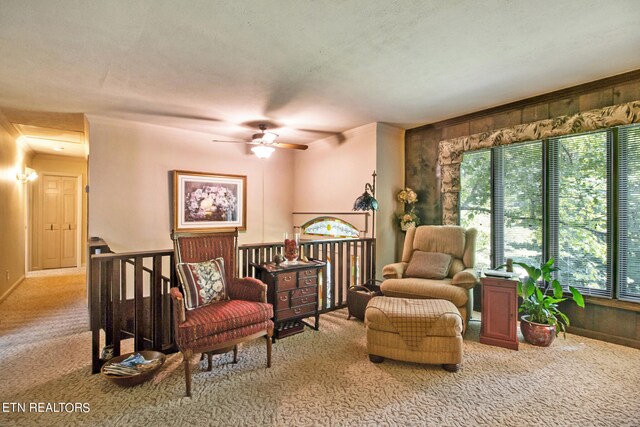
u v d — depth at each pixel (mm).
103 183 4309
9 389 2246
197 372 2475
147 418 1932
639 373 2461
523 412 1985
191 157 5074
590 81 3146
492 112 3955
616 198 3043
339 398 2129
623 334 2998
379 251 4676
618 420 1909
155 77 3006
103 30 2213
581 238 3273
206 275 2646
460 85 3238
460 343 2475
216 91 3371
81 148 6332
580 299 3000
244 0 1897
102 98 3561
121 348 2910
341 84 3197
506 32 2270
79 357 2756
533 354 2797
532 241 3633
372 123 4664
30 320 3732
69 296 4824
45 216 7184
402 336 2539
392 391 2211
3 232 4613
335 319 3773
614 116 2965
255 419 1918
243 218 5637
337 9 1991
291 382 2332
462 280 3258
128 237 4496
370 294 3605
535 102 3578
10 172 5000
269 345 2578
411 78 3061
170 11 2002
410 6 1967
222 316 2355
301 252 3779
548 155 3498
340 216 5254
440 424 1873
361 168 4895
